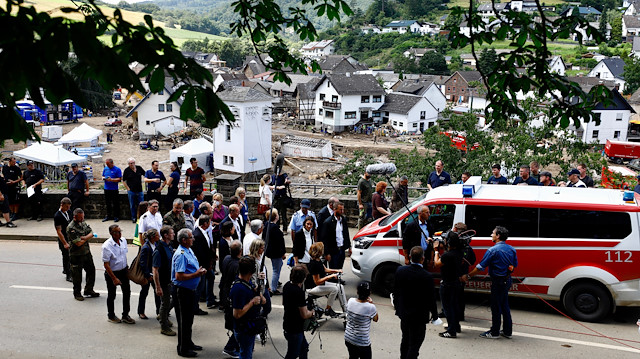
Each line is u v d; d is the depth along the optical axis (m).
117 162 65.19
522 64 6.01
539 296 10.41
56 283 12.55
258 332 7.76
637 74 105.56
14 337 9.54
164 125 81.44
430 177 14.91
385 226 11.44
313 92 101.06
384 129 91.81
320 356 8.91
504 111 6.31
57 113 85.62
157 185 16.95
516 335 9.62
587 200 10.36
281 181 15.59
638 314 10.63
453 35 6.44
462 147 31.72
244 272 7.59
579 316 10.21
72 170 17.09
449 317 9.47
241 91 49.97
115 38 3.59
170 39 3.74
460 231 10.05
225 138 50.69
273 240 11.18
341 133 93.69
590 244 10.02
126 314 10.27
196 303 10.65
